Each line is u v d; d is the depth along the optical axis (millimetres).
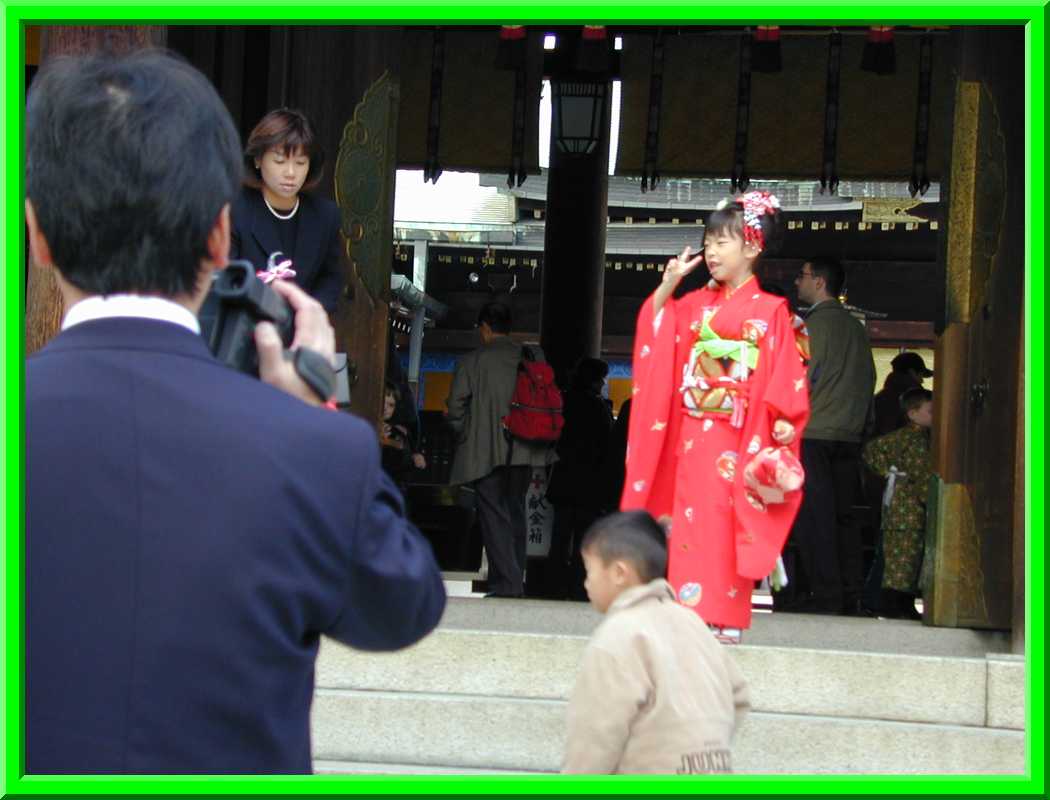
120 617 1578
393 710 5145
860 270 22297
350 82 7238
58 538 1595
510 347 8078
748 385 5109
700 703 3188
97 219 1680
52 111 1713
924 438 7742
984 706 5273
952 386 6289
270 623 1630
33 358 1702
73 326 1716
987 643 6176
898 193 20359
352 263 7141
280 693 1655
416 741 5137
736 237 5191
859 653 5367
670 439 5301
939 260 6523
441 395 25000
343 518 1696
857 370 7172
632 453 5207
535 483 9305
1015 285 6395
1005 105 6426
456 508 10656
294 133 4820
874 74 12438
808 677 5359
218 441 1641
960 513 6242
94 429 1626
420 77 12945
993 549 6254
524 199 22438
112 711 1562
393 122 7453
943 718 5281
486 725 5121
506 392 7938
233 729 1605
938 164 12453
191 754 1575
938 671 5301
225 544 1606
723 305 5211
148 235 1693
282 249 4957
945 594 6207
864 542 10570
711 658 3301
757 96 12586
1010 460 6332
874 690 5332
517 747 5102
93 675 1567
